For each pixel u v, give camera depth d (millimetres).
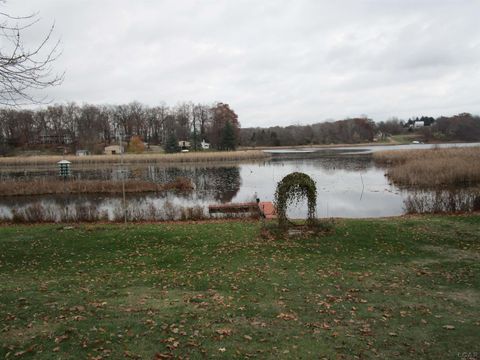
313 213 14789
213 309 7977
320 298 8562
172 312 7820
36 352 6207
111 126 124625
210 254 12188
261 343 6539
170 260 11719
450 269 10320
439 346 6391
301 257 11641
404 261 11117
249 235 14375
